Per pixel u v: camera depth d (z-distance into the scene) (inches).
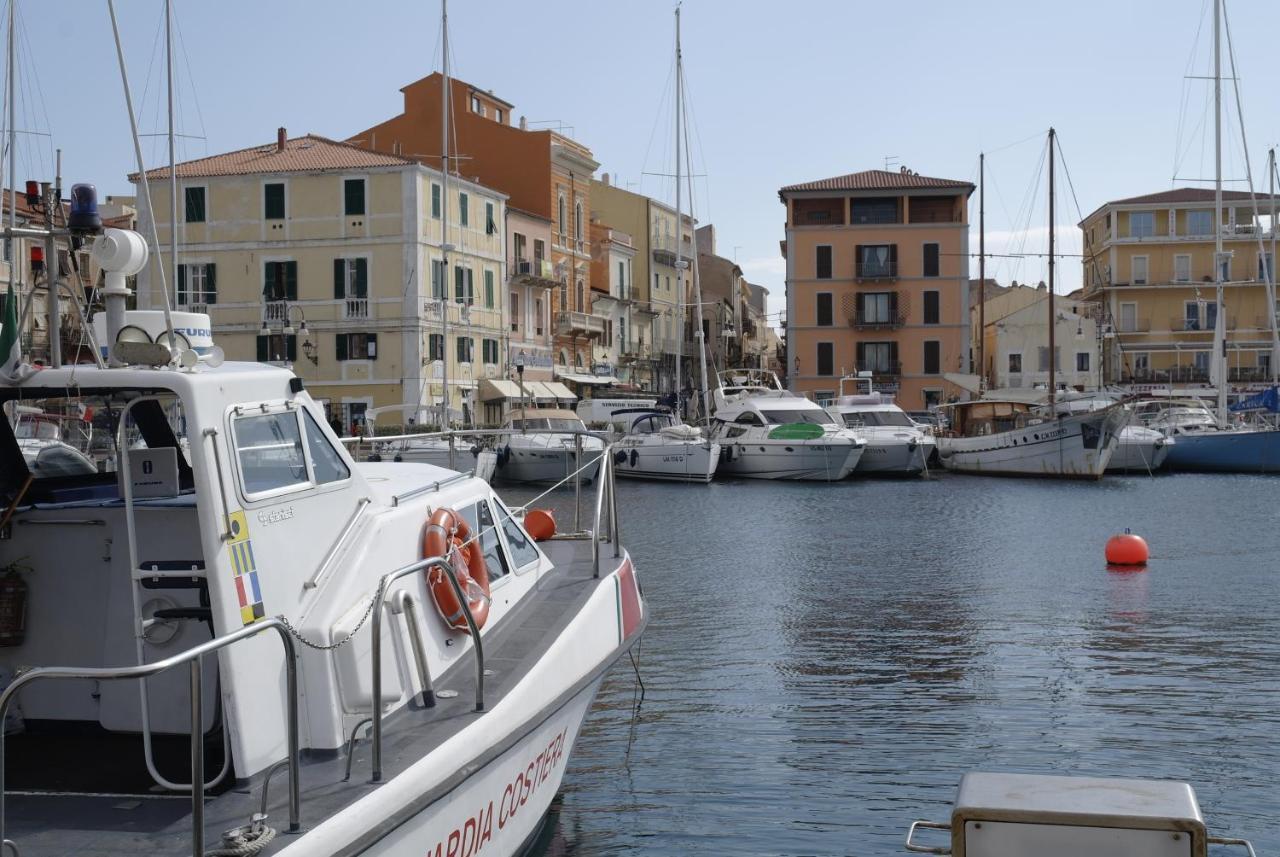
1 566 251.9
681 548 979.3
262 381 238.4
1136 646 585.3
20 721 251.6
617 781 390.0
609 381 2751.0
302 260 2027.6
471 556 297.6
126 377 219.5
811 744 427.5
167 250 2012.8
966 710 470.9
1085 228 3484.3
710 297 3622.0
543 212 2571.4
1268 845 336.5
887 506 1378.0
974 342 3179.1
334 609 236.4
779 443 1776.6
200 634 242.2
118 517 246.7
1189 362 3132.4
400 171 2006.6
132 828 202.7
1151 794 178.2
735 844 337.7
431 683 259.0
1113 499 1462.8
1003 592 748.6
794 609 690.2
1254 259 3127.5
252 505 226.1
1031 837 171.3
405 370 2010.3
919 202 3036.4
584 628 323.6
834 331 3048.7
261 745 218.2
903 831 347.3
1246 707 471.8
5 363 223.1
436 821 229.1
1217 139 2060.8
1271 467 1934.1
